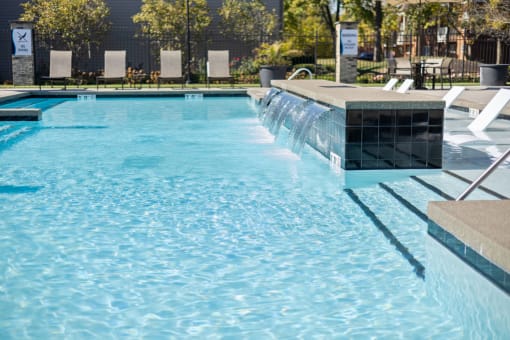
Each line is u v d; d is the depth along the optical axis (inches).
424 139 249.6
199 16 930.7
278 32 978.7
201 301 124.2
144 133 387.2
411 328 110.8
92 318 116.7
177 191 222.5
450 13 1090.1
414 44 1347.2
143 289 130.8
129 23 979.3
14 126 429.4
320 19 1391.5
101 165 276.1
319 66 920.9
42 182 240.4
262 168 264.8
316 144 309.7
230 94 679.1
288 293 127.9
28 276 139.1
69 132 395.2
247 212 192.5
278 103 399.2
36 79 859.4
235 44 979.3
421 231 169.9
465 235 109.9
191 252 154.4
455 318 114.7
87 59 960.9
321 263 145.8
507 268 94.4
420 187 222.2
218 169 263.6
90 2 949.8
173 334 109.7
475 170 248.2
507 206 123.3
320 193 216.8
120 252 155.1
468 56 1178.0
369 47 1549.0
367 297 125.3
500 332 98.5
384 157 250.2
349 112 246.5
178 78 707.4
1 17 978.1
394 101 246.1
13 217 188.7
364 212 190.7
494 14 815.1
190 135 375.6
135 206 201.2
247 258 149.7
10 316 118.1
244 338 107.7
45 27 914.7
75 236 168.9
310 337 107.9
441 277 122.9
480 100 505.0
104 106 578.9
